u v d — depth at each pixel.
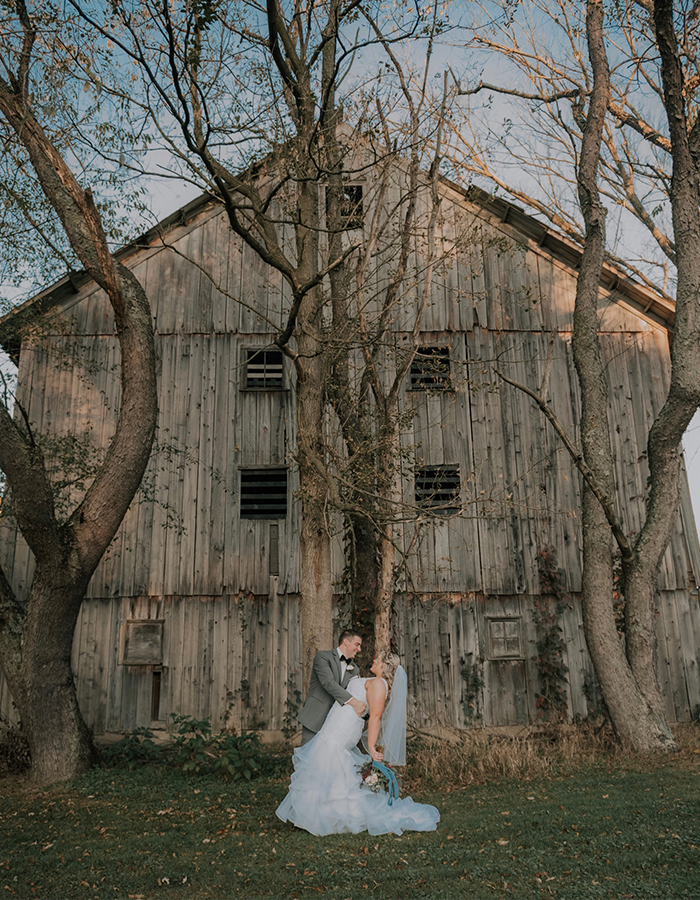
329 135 10.33
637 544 11.34
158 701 12.87
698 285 11.22
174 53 7.92
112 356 14.06
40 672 9.69
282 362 14.38
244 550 13.40
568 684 13.17
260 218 9.48
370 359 10.95
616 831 6.08
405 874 5.09
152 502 13.49
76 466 12.86
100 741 12.52
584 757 10.19
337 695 6.61
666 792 7.74
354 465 10.50
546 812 6.93
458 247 12.89
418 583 13.37
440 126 10.88
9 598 10.15
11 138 10.28
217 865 5.50
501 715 12.98
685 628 13.52
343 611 13.08
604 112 12.37
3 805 8.34
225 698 12.82
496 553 13.60
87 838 6.63
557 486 13.95
